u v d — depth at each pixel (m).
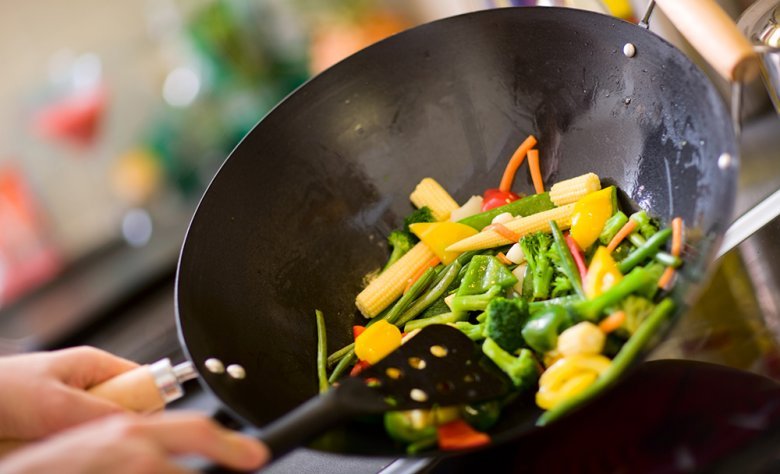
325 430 0.56
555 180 0.77
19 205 1.29
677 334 0.70
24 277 1.28
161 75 1.31
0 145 1.30
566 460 0.63
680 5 0.65
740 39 0.62
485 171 0.79
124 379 0.66
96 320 1.24
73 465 0.50
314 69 1.27
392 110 0.79
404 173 0.80
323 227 0.77
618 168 0.73
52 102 1.30
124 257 1.31
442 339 0.64
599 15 0.71
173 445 0.52
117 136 1.32
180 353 1.13
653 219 0.69
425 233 0.76
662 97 0.69
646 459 0.62
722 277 0.71
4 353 1.22
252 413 0.65
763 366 0.66
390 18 1.26
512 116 0.78
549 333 0.63
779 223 0.72
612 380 0.60
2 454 0.67
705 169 0.65
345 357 0.73
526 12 0.74
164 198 1.33
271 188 0.76
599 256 0.67
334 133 0.78
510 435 0.60
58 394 0.66
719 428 0.62
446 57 0.77
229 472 0.53
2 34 1.29
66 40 1.34
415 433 0.61
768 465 0.59
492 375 0.63
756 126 0.86
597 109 0.74
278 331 0.73
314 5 1.25
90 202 1.32
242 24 1.25
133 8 1.38
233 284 0.72
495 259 0.72
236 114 1.28
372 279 0.78
